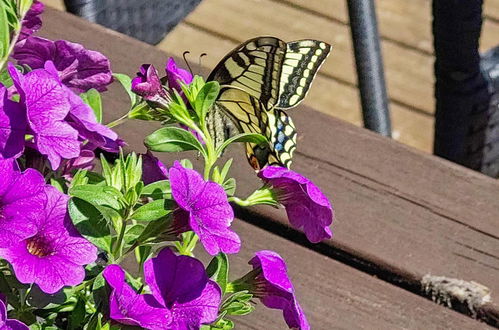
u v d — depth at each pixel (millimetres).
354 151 735
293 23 1779
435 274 684
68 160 547
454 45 913
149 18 932
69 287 520
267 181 548
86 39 779
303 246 697
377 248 694
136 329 494
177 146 539
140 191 510
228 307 531
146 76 535
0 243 477
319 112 753
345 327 664
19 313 519
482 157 1029
